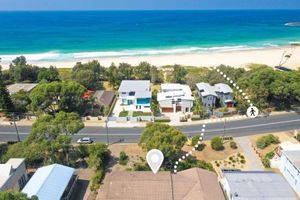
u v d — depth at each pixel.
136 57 128.38
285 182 35.88
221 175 40.81
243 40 179.75
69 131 43.12
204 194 32.31
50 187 34.25
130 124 59.72
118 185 34.09
